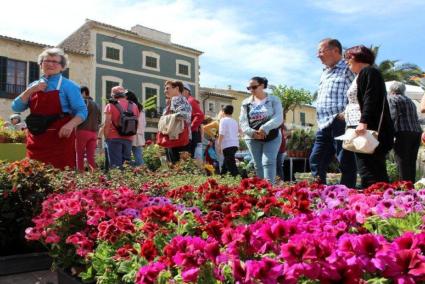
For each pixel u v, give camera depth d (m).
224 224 2.39
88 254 2.60
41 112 4.88
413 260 1.48
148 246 2.18
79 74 34.34
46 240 2.88
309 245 1.57
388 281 1.52
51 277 3.35
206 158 10.01
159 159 10.18
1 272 3.39
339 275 1.50
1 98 29.94
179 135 7.20
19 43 30.62
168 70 41.00
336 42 5.40
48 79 5.01
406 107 6.53
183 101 7.27
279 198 3.60
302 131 10.91
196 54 43.25
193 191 3.89
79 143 7.07
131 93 7.93
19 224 3.71
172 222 2.66
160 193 4.63
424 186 4.41
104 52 36.12
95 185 4.43
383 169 4.32
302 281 1.58
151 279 1.85
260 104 6.25
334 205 3.18
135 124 7.11
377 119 4.23
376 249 1.56
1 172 3.79
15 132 7.86
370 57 4.54
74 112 5.02
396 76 37.62
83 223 3.02
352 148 4.25
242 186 3.88
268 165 6.14
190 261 1.74
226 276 1.68
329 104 5.38
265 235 1.86
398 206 2.79
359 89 4.36
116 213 3.11
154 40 39.34
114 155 7.02
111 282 2.34
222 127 8.41
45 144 4.88
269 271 1.52
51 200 3.32
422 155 9.98
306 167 11.07
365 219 2.49
